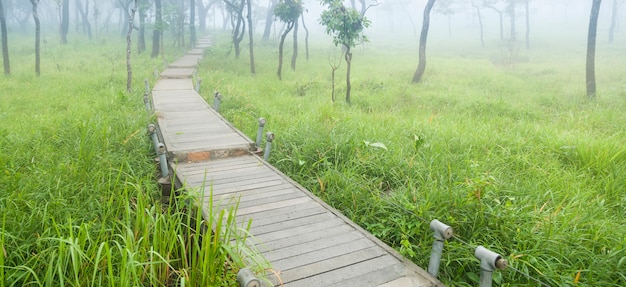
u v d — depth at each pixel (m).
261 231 4.34
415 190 5.41
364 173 6.56
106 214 4.39
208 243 3.11
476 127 9.17
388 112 11.65
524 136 8.59
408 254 4.30
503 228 4.43
